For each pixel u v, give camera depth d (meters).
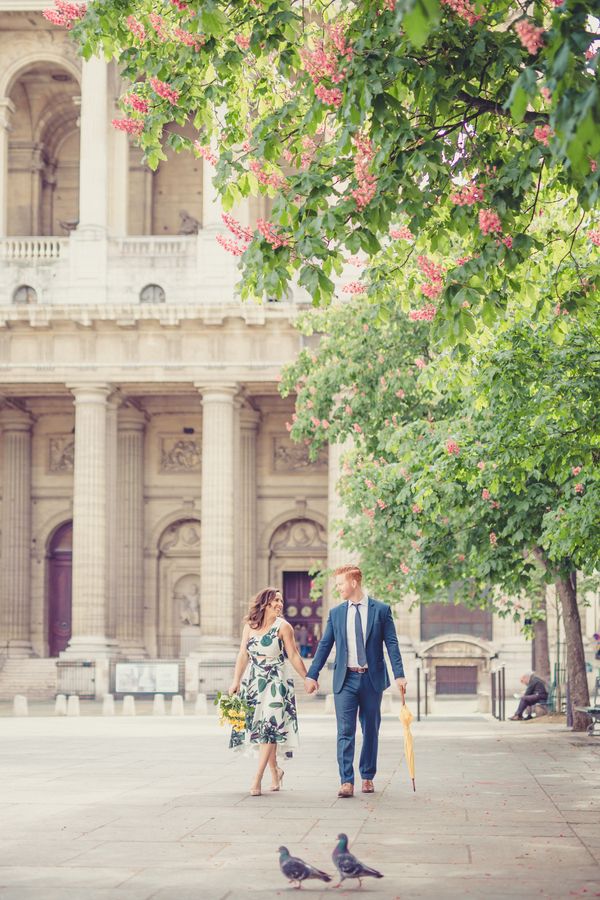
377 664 17.39
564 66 9.33
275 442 73.75
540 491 28.28
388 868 11.74
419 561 31.94
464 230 15.97
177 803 16.47
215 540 63.12
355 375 36.78
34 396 70.06
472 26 14.48
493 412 25.38
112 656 63.31
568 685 35.62
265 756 17.39
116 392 65.56
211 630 62.78
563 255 20.58
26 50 68.94
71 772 21.33
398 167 15.15
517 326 23.20
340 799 16.86
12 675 67.06
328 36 15.55
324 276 14.95
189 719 44.28
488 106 15.53
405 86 15.45
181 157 75.12
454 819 14.88
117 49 19.30
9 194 75.12
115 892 10.70
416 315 22.38
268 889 10.81
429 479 27.09
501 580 32.56
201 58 17.53
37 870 11.70
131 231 74.00
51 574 74.06
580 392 22.78
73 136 76.62
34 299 65.62
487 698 49.00
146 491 73.44
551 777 20.23
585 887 10.85
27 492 73.00
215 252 64.75
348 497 37.34
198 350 63.78
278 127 16.86
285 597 73.19
